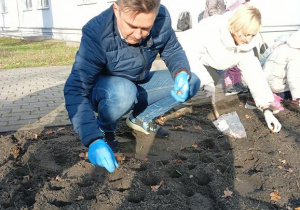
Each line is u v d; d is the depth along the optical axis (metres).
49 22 15.61
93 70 2.35
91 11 12.18
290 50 3.88
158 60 8.23
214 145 3.21
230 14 3.35
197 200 2.35
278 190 2.47
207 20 3.52
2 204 2.28
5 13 21.77
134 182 2.50
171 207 2.23
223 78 5.01
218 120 3.52
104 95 2.65
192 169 2.70
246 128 3.61
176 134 3.46
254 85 3.35
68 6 13.62
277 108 4.09
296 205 2.31
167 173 2.68
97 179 2.57
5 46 13.00
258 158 2.93
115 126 2.96
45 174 2.62
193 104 4.36
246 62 3.39
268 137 3.37
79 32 13.16
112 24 2.25
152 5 1.83
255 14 2.99
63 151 3.01
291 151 3.08
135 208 2.21
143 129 3.28
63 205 2.30
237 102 4.49
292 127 3.64
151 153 3.04
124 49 2.43
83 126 2.07
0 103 4.63
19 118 3.96
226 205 2.25
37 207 2.20
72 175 2.60
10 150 3.02
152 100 3.08
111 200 2.29
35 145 3.11
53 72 7.20
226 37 3.22
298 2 7.34
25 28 18.83
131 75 2.71
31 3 17.66
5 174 2.61
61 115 4.07
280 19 7.58
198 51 3.48
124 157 2.87
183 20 8.16
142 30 1.96
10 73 7.14
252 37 3.13
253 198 2.39
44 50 11.05
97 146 1.92
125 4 1.85
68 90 2.25
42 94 5.15
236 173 2.70
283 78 4.11
